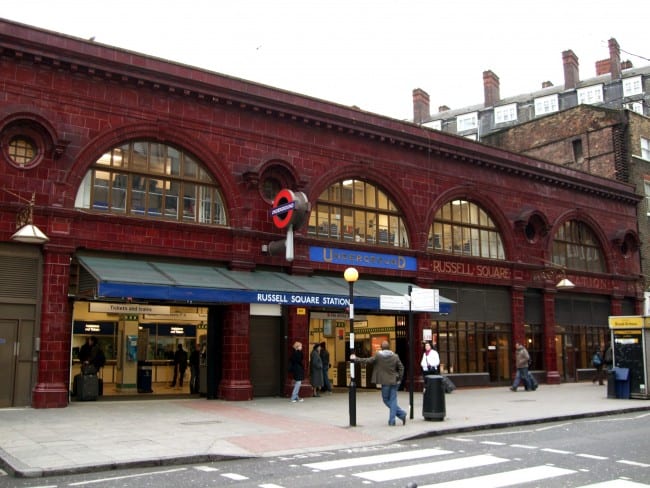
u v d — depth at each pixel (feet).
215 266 65.72
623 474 30.96
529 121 128.57
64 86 58.23
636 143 116.57
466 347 85.92
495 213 91.56
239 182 67.31
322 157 73.97
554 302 99.09
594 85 176.96
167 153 64.34
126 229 60.29
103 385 71.31
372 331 84.94
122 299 61.26
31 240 51.90
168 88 63.41
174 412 53.67
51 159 56.95
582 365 102.37
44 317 55.01
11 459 32.99
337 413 54.80
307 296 63.41
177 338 77.15
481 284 88.79
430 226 83.71
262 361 67.67
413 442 42.16
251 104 68.18
